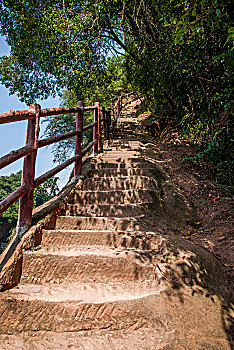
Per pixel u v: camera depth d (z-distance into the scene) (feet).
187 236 9.93
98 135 17.54
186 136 21.21
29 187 7.92
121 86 45.11
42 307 5.83
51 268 7.16
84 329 5.72
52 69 24.98
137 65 27.04
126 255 7.30
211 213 11.21
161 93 24.72
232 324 5.79
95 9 21.53
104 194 11.16
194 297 6.31
